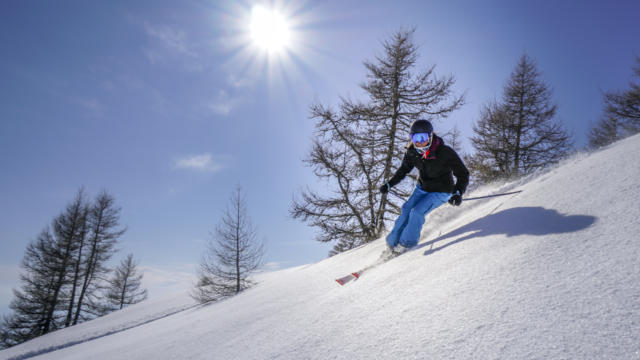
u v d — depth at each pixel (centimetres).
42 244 2345
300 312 239
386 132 1288
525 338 102
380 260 320
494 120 1505
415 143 286
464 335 117
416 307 157
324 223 1263
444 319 134
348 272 352
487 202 366
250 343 205
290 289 380
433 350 115
